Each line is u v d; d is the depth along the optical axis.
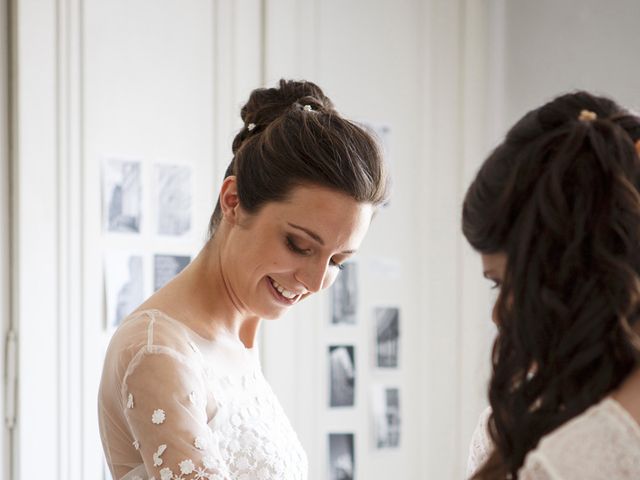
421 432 3.71
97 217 3.00
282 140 1.88
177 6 3.18
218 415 1.85
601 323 1.14
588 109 1.27
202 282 1.97
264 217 1.90
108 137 3.03
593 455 1.07
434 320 3.74
